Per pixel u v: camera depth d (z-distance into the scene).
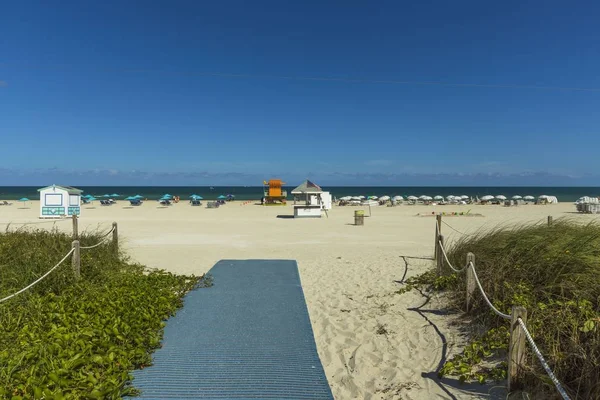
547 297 5.24
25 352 4.26
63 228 20.58
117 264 9.52
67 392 3.64
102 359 4.18
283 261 11.30
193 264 10.96
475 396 4.04
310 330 5.82
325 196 38.06
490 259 6.96
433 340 5.49
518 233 7.59
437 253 8.99
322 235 18.02
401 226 22.14
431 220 26.14
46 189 28.67
